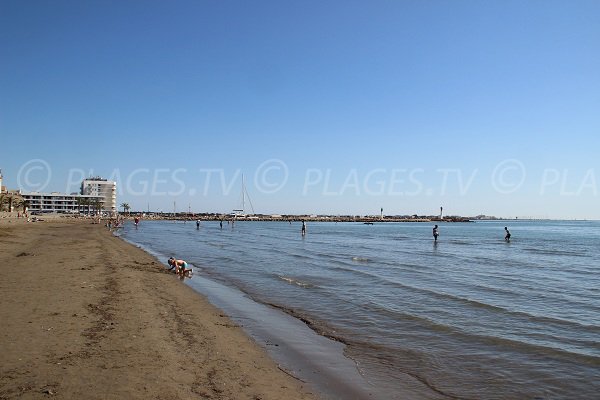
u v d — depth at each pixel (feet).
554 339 37.65
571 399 25.31
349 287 65.21
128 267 75.36
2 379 22.17
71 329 32.35
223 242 183.42
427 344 36.01
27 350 26.96
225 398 22.13
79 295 45.39
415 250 145.69
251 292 60.64
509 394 25.89
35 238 147.02
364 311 48.62
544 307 51.57
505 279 75.46
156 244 165.58
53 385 21.71
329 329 40.68
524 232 338.13
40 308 38.55
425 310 49.24
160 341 31.19
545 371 29.73
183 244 167.12
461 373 29.27
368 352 33.68
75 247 112.47
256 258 111.75
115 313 38.78
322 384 26.40
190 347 30.91
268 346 34.32
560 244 183.52
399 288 64.39
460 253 133.49
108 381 22.71
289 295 58.44
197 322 39.50
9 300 41.55
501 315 46.93
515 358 32.45
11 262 73.36
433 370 29.76
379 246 165.78
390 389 26.21
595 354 33.40
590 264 102.37
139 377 23.66
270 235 261.03
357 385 26.61
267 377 26.48
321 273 81.46
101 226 322.55
